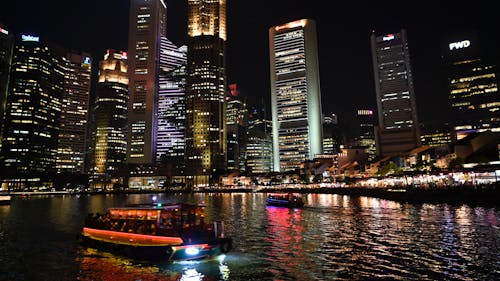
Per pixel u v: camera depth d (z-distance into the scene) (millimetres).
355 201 105000
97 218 35938
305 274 24359
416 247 32000
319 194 175625
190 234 28094
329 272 24641
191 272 25281
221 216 67062
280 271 25219
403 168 140375
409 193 91000
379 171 153500
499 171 78062
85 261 29125
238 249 33031
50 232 46438
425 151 142250
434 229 41938
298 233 42531
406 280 22500
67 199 175875
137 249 29312
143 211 30906
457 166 95938
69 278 24547
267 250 32469
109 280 23906
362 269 25172
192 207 30031
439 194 79938
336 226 47594
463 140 116000
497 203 65250
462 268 24844
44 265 28109
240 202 124062
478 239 34938
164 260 27672
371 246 33094
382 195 112125
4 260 29859
